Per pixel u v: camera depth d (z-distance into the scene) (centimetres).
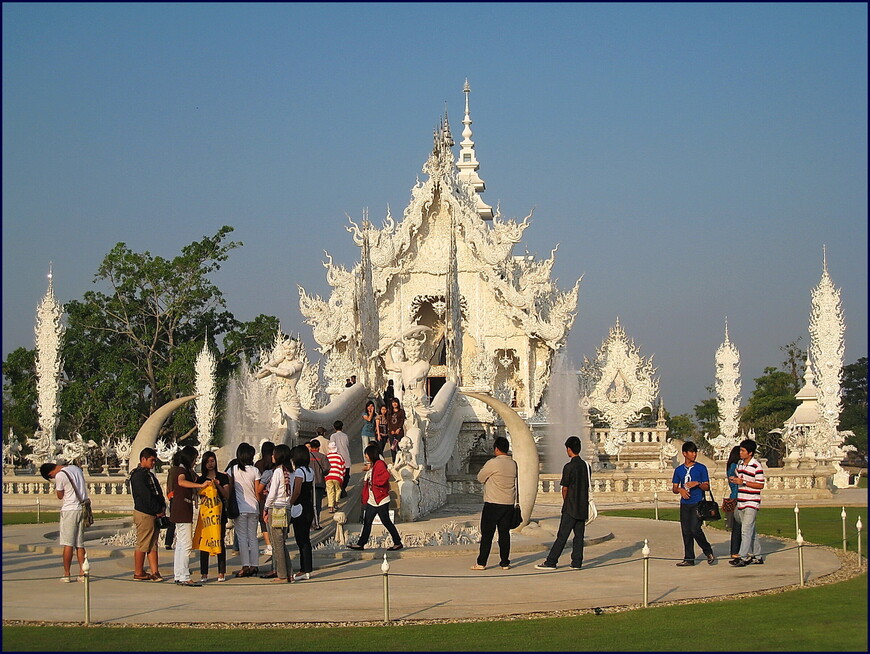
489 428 4675
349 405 3531
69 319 6912
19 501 3747
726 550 2222
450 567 1931
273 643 1285
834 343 4534
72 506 1784
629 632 1338
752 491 1914
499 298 5147
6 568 1959
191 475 1800
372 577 1814
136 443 2458
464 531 2345
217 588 1706
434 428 3275
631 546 2284
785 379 7594
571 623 1405
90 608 1521
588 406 5306
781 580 1747
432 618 1448
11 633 1348
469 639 1307
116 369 6744
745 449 1923
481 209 5966
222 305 7269
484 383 4700
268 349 7038
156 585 1739
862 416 7406
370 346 4147
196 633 1348
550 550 2078
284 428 2572
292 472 1783
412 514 2683
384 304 5159
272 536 1756
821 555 2064
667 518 3058
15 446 4484
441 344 5512
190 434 6606
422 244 5219
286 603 1559
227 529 2161
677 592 1642
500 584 1734
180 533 1753
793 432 4684
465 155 6297
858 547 1989
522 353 5119
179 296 7062
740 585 1700
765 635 1305
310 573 1833
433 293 5184
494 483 1898
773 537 2389
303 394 5047
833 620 1393
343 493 2580
